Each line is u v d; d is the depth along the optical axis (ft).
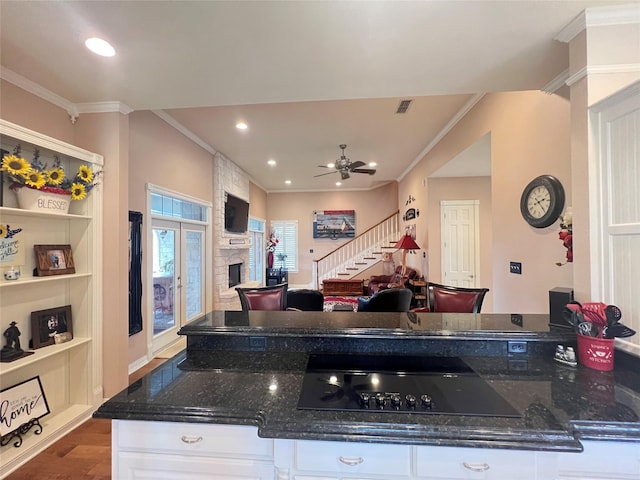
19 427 6.70
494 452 3.23
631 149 4.81
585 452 3.32
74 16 5.44
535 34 6.04
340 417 3.35
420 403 3.57
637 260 4.75
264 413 3.46
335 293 26.35
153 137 12.37
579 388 3.99
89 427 7.79
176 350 13.47
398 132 15.53
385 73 7.48
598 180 5.37
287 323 5.79
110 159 8.78
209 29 5.84
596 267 5.35
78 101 8.64
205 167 16.99
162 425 3.65
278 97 8.66
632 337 4.74
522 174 9.36
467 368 4.64
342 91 8.37
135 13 5.40
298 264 31.27
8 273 6.68
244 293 9.49
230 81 7.77
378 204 30.60
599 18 5.44
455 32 6.00
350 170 18.08
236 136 15.70
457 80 7.86
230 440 3.59
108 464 6.50
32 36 5.98
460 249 18.84
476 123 12.24
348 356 5.17
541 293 8.57
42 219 7.69
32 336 7.36
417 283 19.27
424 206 19.66
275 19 5.59
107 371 8.70
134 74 7.38
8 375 7.00
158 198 13.20
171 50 6.48
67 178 8.44
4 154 6.61
